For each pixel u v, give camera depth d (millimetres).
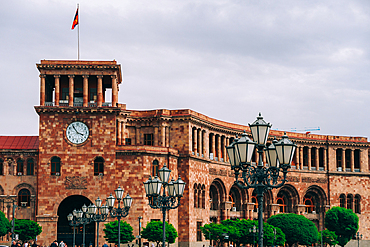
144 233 98438
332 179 139875
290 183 135250
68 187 105750
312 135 140875
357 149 144000
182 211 111750
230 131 129000
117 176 106688
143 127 118562
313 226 117125
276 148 32406
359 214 140750
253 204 129875
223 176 124875
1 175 109688
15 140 117062
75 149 106938
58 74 108500
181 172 113125
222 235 92812
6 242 103875
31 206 108812
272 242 102875
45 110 107062
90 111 107250
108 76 112500
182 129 115312
